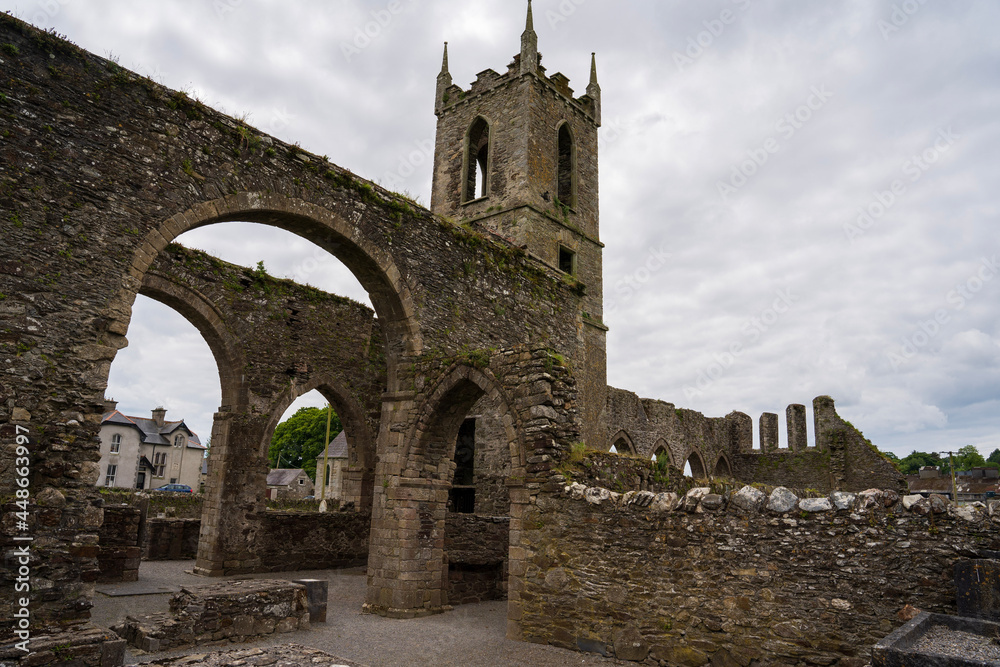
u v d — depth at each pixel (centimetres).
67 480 752
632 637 830
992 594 598
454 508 2186
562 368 1055
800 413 3428
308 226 1112
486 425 2117
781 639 719
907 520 675
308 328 1817
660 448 2944
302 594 978
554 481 959
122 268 853
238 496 1574
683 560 811
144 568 1576
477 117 2752
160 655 776
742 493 790
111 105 878
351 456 1952
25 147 793
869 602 676
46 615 693
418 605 1127
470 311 1359
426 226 1299
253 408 1641
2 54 791
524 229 2453
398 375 1238
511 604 959
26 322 762
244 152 1016
